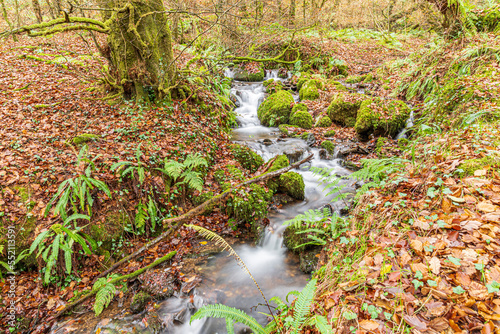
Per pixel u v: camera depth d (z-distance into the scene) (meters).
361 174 4.20
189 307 3.80
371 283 2.41
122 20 6.11
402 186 3.56
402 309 2.09
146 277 4.29
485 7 8.69
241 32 11.05
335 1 19.25
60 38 12.86
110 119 6.28
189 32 14.27
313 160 7.52
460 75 6.76
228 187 5.81
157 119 6.46
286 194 6.33
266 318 3.53
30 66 9.38
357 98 8.91
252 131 9.30
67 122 6.03
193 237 5.18
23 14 12.99
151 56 6.66
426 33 14.70
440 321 1.93
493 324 1.80
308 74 12.51
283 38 13.52
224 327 3.54
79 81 8.15
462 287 2.10
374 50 14.73
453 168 3.33
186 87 7.62
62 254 4.15
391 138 7.71
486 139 3.83
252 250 4.97
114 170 4.89
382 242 2.82
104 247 4.59
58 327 3.62
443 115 5.99
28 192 4.30
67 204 4.27
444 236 2.59
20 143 5.06
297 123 9.27
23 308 3.75
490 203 2.73
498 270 2.13
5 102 6.61
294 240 4.68
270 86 11.87
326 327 2.04
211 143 6.95
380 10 19.61
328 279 2.96
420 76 8.20
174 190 5.51
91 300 3.97
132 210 4.88
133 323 3.63
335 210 5.36
